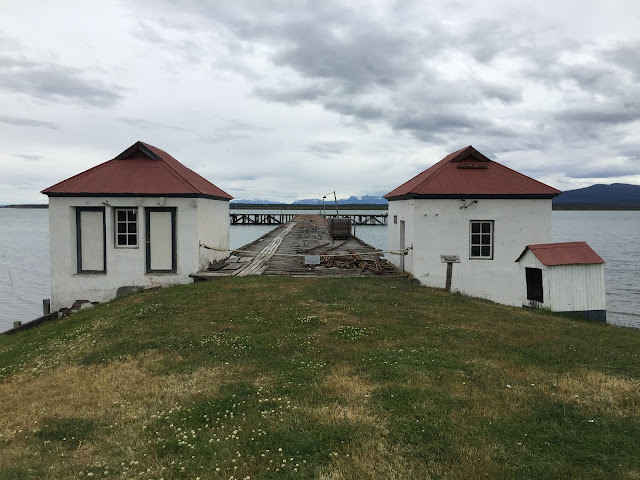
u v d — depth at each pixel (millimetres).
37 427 5742
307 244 26500
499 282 15773
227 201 20469
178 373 7383
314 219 59031
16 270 36219
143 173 15883
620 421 5656
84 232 15523
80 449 5180
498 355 8234
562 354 8453
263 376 7160
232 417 5754
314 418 5672
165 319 10734
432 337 9336
